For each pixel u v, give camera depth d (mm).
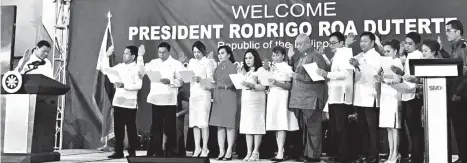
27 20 7531
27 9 7543
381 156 5840
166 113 5633
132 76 5734
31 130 4898
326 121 6004
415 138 4734
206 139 5613
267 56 6871
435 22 6465
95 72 7309
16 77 4836
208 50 7059
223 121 5391
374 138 4965
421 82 4676
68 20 7293
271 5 6918
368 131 5469
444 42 6414
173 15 7203
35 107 4926
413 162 4754
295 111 5375
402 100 4750
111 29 7344
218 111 5422
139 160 3697
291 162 5238
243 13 6996
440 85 3551
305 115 5195
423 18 6500
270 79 5203
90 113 7281
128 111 5711
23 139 4883
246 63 5551
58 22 7238
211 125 5633
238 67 6016
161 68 5762
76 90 7344
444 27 6434
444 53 5230
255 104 5391
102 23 7375
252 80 5336
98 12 7398
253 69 5562
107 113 7148
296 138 5656
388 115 4777
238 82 5207
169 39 7188
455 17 6418
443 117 3529
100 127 7234
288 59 6031
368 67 4961
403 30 6547
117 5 7352
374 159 4965
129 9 7324
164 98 5594
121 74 5754
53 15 7477
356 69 4945
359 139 5410
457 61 3484
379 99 4984
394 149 4840
